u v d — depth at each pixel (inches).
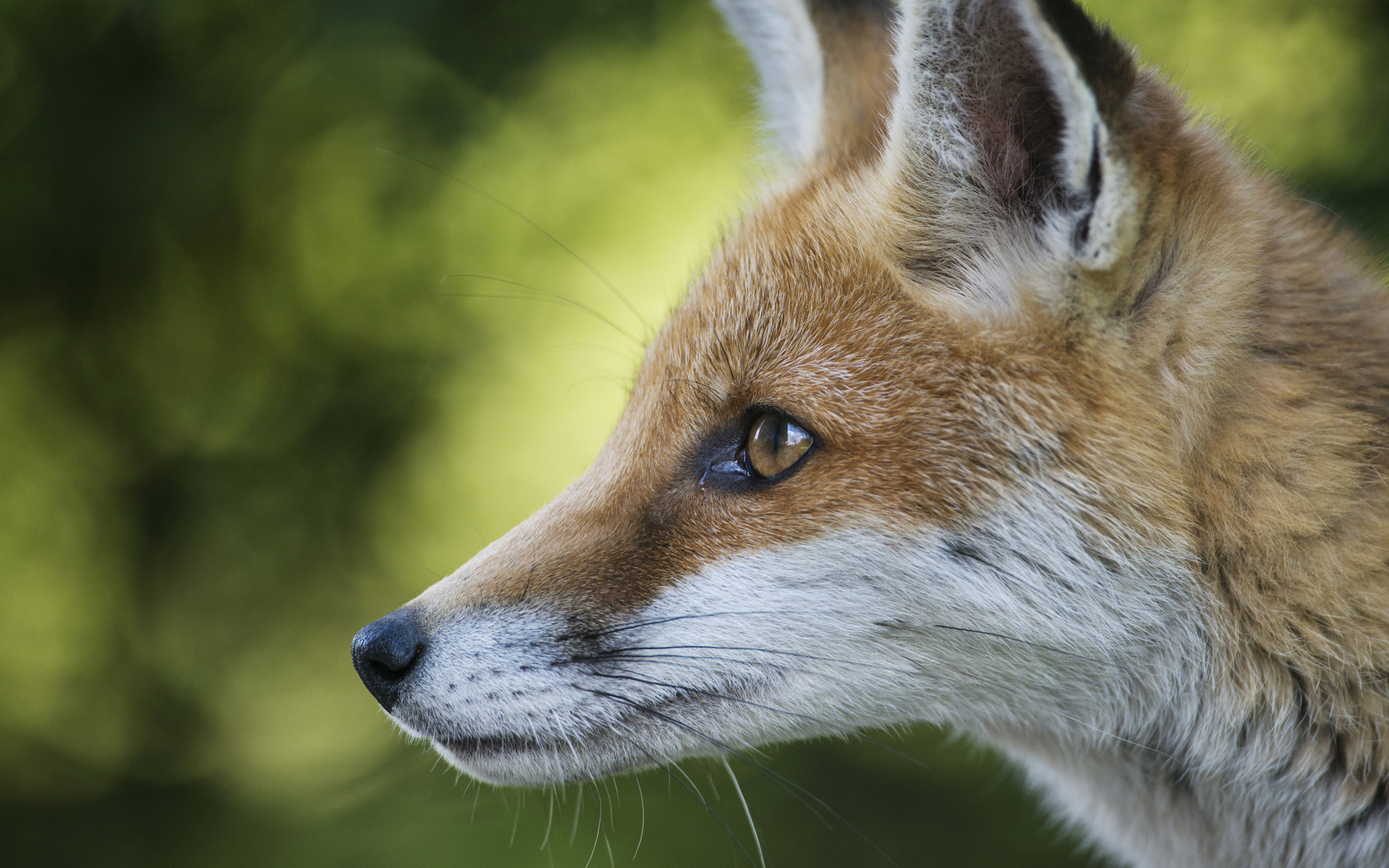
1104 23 184.9
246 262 554.3
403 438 546.6
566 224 566.3
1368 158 410.9
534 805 437.4
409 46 461.1
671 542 212.7
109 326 558.9
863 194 227.5
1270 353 199.2
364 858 437.1
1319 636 190.9
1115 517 195.8
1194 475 195.6
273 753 559.8
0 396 576.4
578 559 215.9
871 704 206.2
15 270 529.7
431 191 531.2
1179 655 199.9
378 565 553.3
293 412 550.6
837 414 205.8
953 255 207.3
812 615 202.5
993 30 194.9
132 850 503.8
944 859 441.7
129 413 572.4
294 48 489.4
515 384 570.3
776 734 210.5
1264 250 206.8
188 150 477.1
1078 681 204.7
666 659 207.2
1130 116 183.2
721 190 433.7
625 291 565.0
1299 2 465.7
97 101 490.3
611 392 571.5
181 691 573.0
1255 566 193.0
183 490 561.6
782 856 436.1
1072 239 190.9
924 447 200.5
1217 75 460.1
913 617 201.0
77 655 598.9
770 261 225.6
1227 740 202.2
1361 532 190.5
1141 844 234.2
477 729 213.2
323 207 543.8
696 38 516.7
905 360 205.6
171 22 476.7
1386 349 204.4
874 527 200.7
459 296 555.8
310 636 565.0
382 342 556.7
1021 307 199.0
